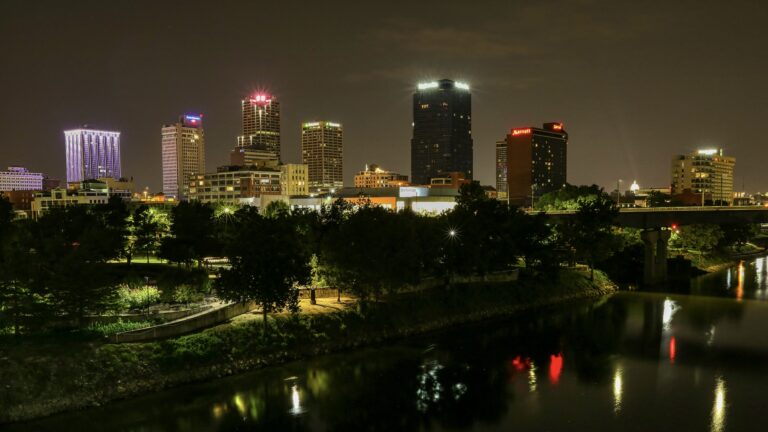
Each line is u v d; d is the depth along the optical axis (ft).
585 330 303.27
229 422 187.73
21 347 211.20
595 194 641.40
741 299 384.68
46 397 192.54
